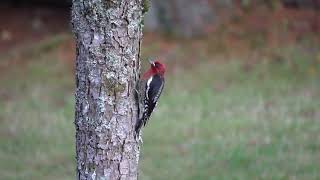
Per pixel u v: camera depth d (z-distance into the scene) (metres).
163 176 12.97
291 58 20.06
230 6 22.27
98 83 6.92
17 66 20.58
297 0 22.59
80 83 7.00
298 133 15.03
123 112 7.00
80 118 7.04
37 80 19.56
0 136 15.75
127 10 6.89
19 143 15.28
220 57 20.36
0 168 13.79
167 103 17.33
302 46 20.70
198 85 18.61
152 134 15.38
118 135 7.00
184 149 14.47
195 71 19.48
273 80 18.84
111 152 7.02
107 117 6.96
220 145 14.52
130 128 7.07
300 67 19.56
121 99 6.97
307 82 18.67
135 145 7.16
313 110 16.52
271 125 15.63
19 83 19.44
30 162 14.16
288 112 16.44
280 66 19.67
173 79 19.00
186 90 18.27
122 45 6.91
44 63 20.53
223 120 16.11
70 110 17.38
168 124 15.98
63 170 13.67
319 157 13.55
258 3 22.61
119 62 6.92
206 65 19.83
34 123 16.59
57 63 20.45
